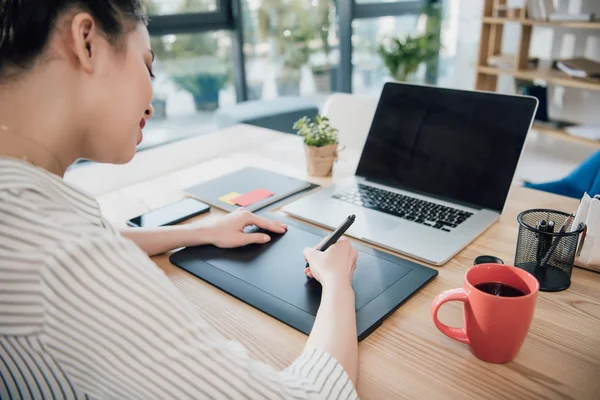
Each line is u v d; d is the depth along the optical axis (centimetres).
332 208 114
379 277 87
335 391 58
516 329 64
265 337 73
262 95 429
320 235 102
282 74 434
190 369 48
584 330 74
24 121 50
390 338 73
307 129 136
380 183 128
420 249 95
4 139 50
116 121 55
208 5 373
